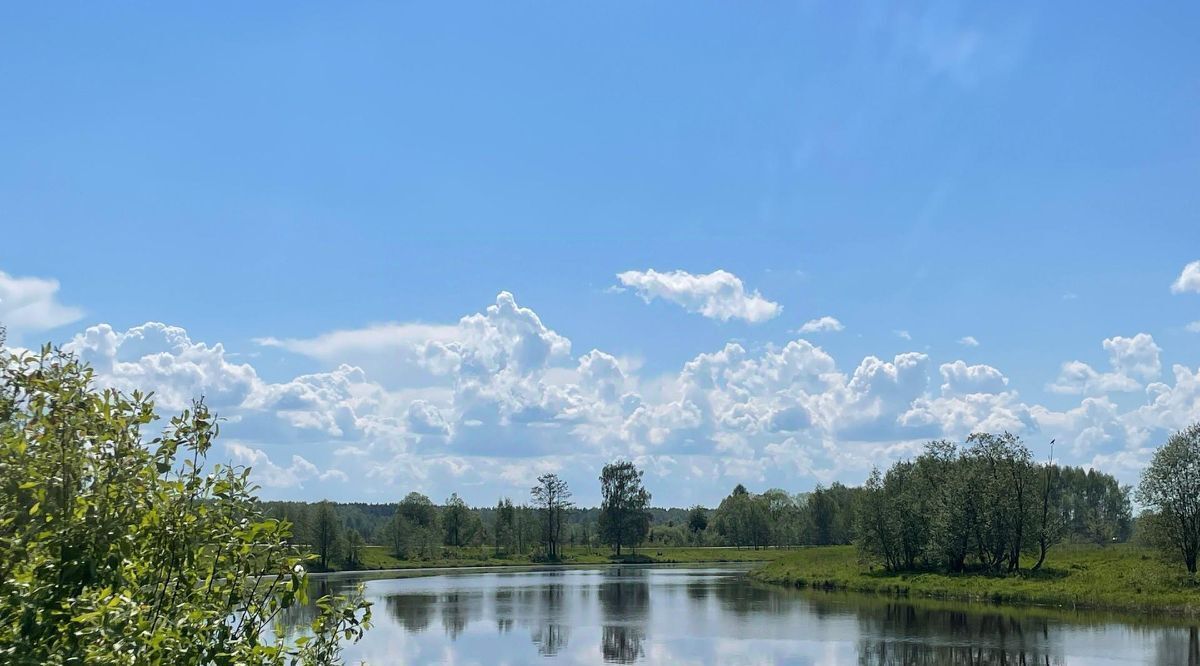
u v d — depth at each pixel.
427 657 46.25
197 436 9.64
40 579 8.34
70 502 8.53
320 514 125.69
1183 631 53.47
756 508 196.00
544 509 171.88
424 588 95.50
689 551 190.75
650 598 81.12
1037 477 90.00
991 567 89.56
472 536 188.25
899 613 65.69
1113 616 61.62
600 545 185.75
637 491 174.38
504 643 51.09
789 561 122.50
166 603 9.48
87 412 8.87
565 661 45.06
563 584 102.12
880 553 99.62
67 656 8.11
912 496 97.12
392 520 162.38
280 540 10.16
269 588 10.20
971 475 89.19
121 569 8.75
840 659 45.16
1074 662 43.25
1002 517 88.06
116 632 8.20
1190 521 74.81
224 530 9.61
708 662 44.66
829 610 68.69
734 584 101.06
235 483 9.82
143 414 9.30
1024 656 45.12
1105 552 99.00
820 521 187.50
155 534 9.25
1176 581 70.25
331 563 132.38
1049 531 88.75
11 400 8.80
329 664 10.47
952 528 89.25
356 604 10.80
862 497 102.12
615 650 48.56
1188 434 75.88
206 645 9.34
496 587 97.00
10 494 8.27
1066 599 69.44
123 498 8.77
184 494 9.45
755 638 52.78
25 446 8.34
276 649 10.02
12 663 7.74
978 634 53.38
